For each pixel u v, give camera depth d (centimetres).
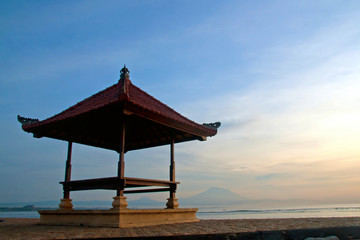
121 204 919
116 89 1204
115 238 508
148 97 1319
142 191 1283
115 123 1264
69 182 1123
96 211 946
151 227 909
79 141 1367
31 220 1405
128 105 950
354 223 942
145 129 1369
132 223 928
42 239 610
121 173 954
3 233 755
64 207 1115
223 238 505
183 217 1172
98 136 1407
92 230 810
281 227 845
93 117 1048
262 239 514
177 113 1348
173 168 1247
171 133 1304
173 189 1203
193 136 1361
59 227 942
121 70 1213
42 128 1183
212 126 1420
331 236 542
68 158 1207
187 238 500
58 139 1290
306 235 535
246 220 1269
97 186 1031
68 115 1122
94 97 1273
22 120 1237
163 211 1062
